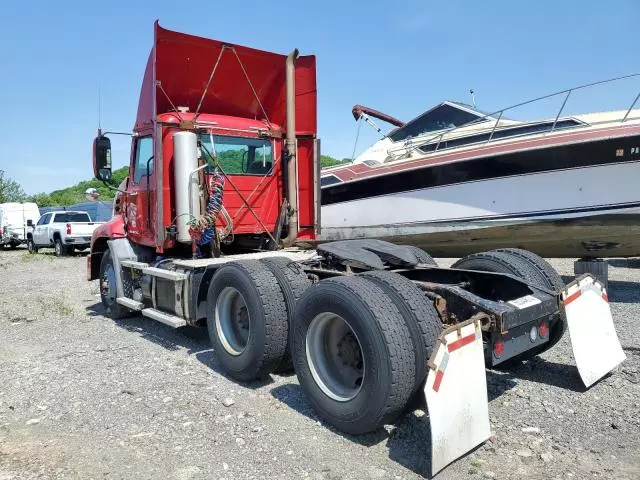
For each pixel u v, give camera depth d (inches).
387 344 125.2
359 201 361.1
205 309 203.8
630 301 288.2
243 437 137.7
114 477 120.2
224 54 242.2
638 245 285.1
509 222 301.1
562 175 282.5
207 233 229.1
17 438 140.9
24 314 305.9
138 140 259.9
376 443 133.3
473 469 119.9
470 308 140.8
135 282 253.6
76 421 150.6
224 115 254.8
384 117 418.9
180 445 134.3
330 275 178.1
